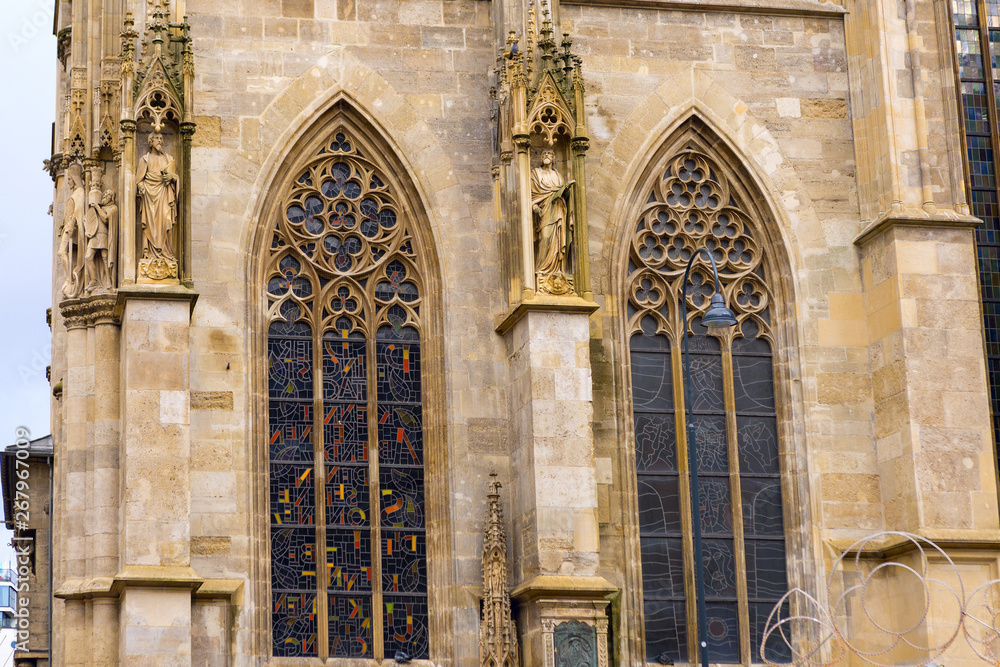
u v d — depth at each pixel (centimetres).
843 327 5938
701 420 5862
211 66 5653
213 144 5594
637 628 5556
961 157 6128
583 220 5534
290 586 5428
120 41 5481
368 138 5788
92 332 5322
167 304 5159
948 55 5994
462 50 5878
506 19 5791
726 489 5819
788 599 5744
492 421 5600
